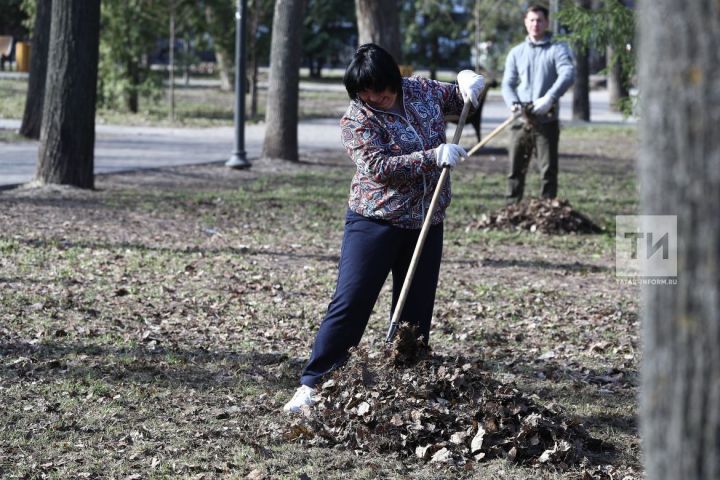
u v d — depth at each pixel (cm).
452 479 554
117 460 574
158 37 3784
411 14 6412
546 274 1177
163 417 647
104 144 2633
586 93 4103
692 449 274
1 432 607
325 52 7225
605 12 1628
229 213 1559
